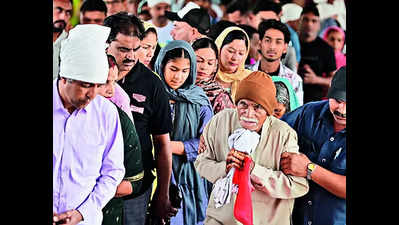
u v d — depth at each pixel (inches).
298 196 177.3
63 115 167.5
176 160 184.7
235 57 190.2
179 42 185.2
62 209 166.6
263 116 175.6
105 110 168.9
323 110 184.5
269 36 193.5
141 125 178.7
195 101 186.4
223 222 173.5
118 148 168.7
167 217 183.6
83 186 166.6
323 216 180.2
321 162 181.8
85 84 164.4
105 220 170.2
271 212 176.1
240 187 172.9
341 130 182.9
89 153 167.2
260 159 176.6
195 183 186.4
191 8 193.0
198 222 187.0
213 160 177.6
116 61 176.2
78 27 165.8
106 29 167.6
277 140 176.7
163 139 181.6
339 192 179.6
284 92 188.4
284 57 195.8
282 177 175.2
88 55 163.9
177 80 185.0
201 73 189.2
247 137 174.4
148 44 184.1
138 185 174.4
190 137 186.2
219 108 189.2
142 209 177.8
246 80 175.2
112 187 167.5
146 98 178.9
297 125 185.6
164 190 182.7
